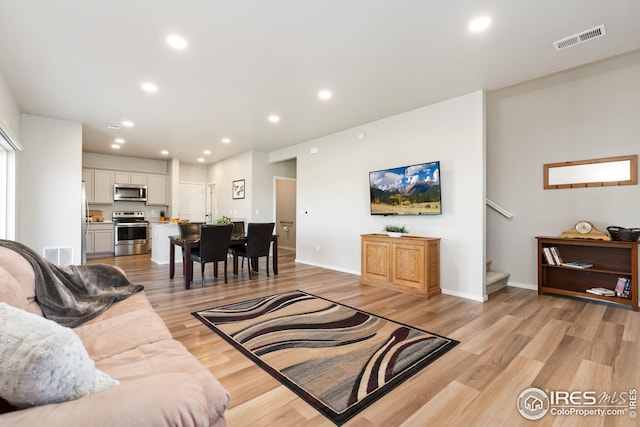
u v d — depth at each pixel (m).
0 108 3.04
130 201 7.93
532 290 4.09
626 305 3.30
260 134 5.60
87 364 0.87
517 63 2.97
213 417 1.01
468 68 3.07
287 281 4.62
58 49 2.68
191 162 8.58
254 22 2.31
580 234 3.63
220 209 8.31
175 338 2.54
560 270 3.91
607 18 2.26
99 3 2.07
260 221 7.09
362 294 3.90
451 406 1.68
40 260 1.87
